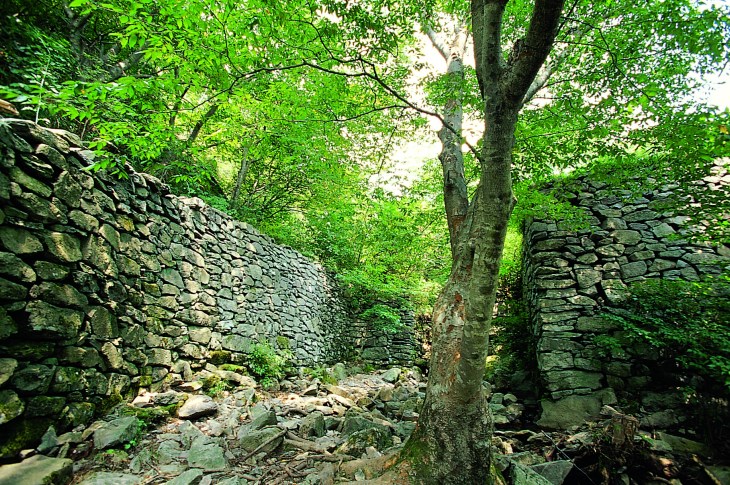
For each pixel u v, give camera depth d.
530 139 4.23
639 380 4.61
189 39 3.28
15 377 2.28
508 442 3.80
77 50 5.21
